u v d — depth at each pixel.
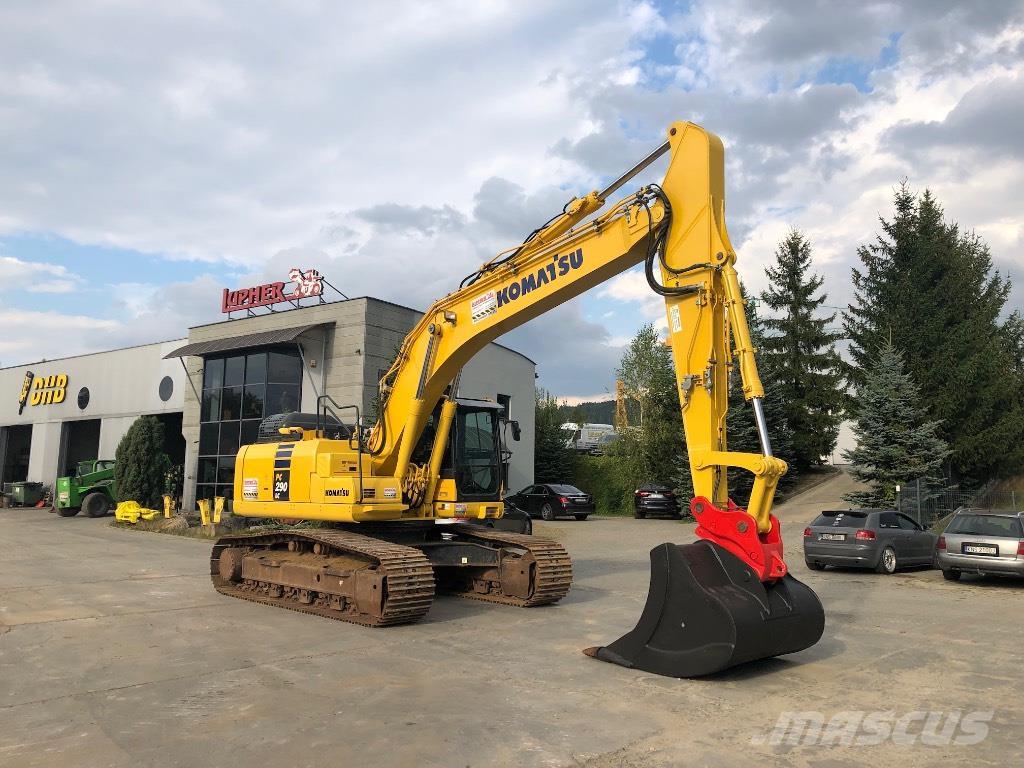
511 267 9.09
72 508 28.69
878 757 4.69
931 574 14.77
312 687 6.16
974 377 25.70
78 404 36.44
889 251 27.91
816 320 33.47
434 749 4.73
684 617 6.52
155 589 11.76
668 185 7.43
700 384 6.92
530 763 4.52
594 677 6.50
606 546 19.06
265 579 10.52
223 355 26.50
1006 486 27.50
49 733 5.02
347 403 23.25
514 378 31.06
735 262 6.89
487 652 7.46
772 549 6.48
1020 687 6.35
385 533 10.70
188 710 5.53
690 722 5.31
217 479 26.06
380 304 23.86
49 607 10.06
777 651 6.48
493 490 11.56
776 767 4.50
